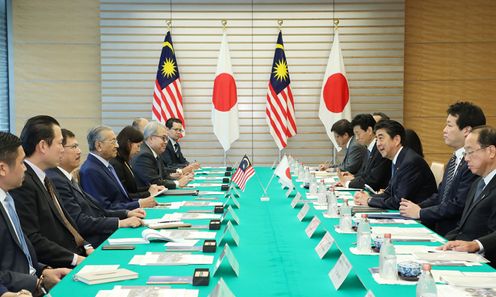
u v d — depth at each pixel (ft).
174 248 9.92
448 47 32.27
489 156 11.19
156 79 30.91
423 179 15.21
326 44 31.65
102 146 15.47
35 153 11.46
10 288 8.91
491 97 32.40
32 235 10.73
